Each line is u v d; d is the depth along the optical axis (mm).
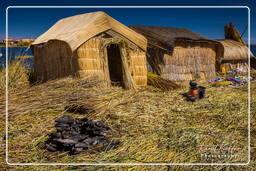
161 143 4152
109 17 8328
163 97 7250
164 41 10578
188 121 5266
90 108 5480
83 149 3811
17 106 4984
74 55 7859
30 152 3775
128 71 8273
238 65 14531
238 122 5191
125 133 4531
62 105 5508
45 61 9484
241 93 8117
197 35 12656
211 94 7977
